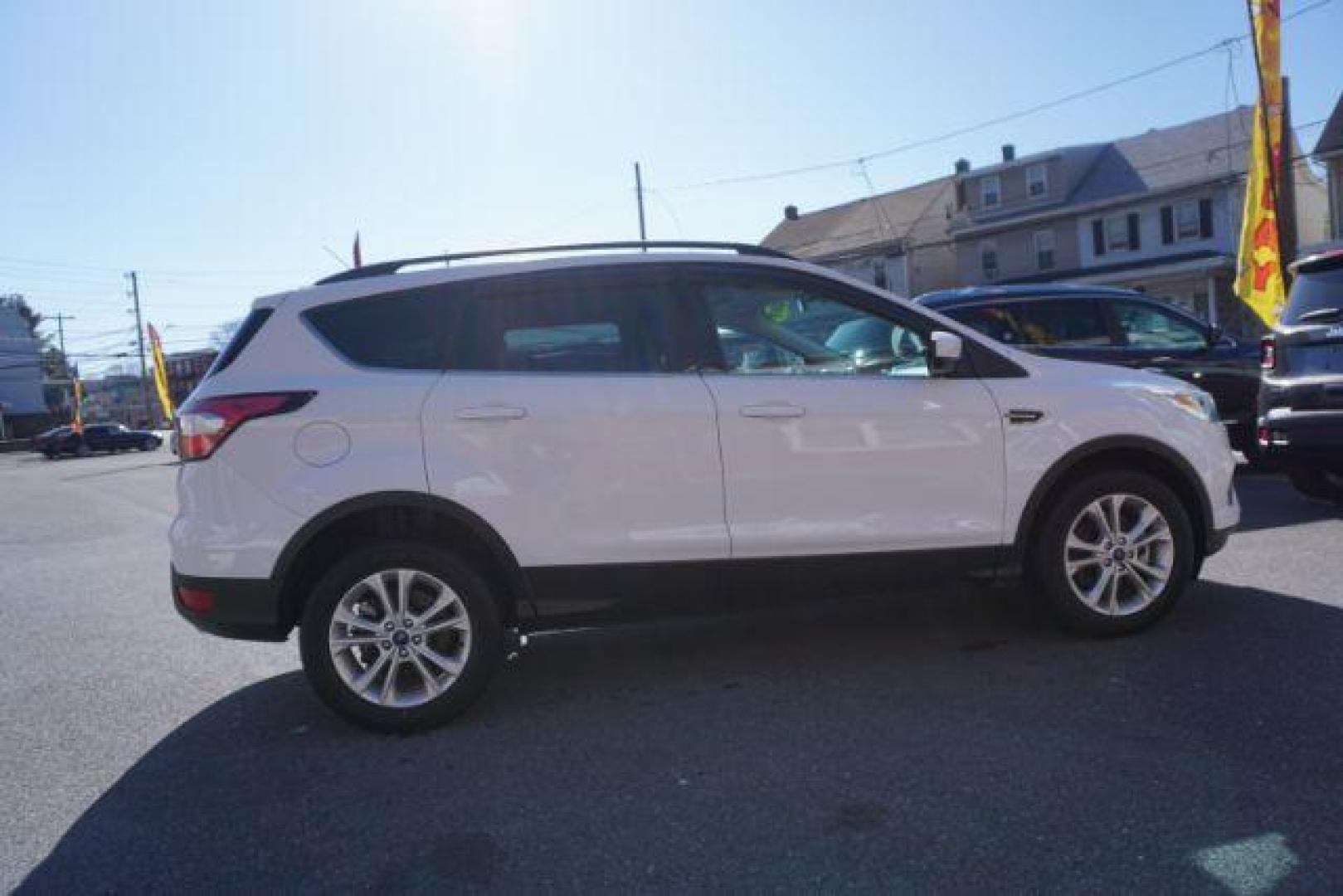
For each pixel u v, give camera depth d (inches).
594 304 168.9
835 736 147.7
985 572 178.2
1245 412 376.8
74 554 412.8
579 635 210.1
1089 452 180.5
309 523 156.3
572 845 120.6
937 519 174.4
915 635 194.2
